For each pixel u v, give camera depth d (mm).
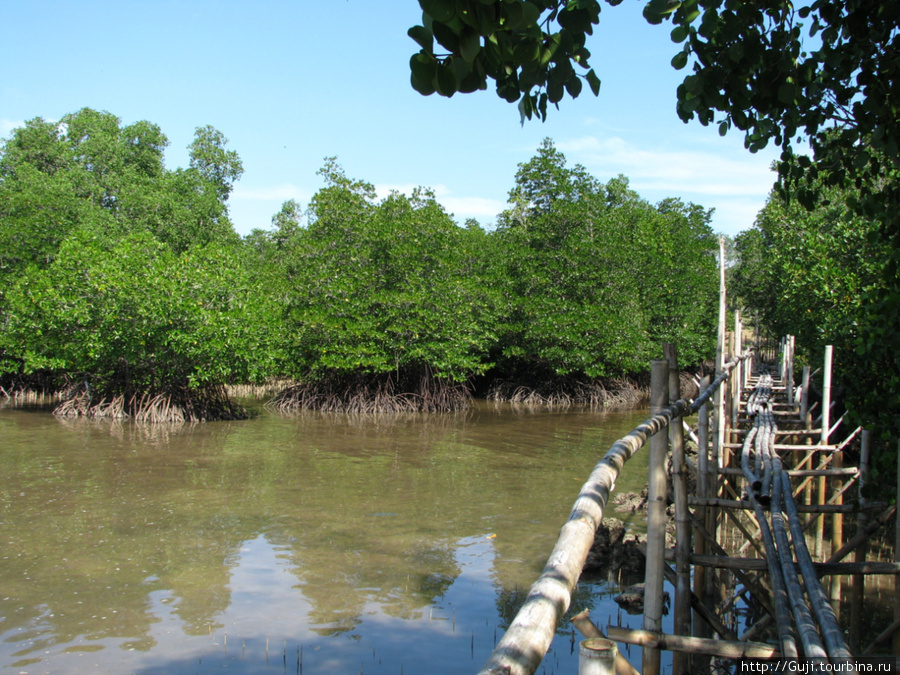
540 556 8594
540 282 29141
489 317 26922
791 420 12117
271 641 6277
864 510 6758
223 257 20969
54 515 10141
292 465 14078
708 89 4316
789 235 19375
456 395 26625
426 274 26094
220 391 21828
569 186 31266
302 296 24703
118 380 21000
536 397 29281
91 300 19453
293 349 24594
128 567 8070
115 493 11477
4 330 22609
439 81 2854
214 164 42750
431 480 12828
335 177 26328
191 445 16250
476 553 8695
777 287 22594
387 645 6219
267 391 29906
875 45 4523
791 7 4383
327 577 7836
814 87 4664
